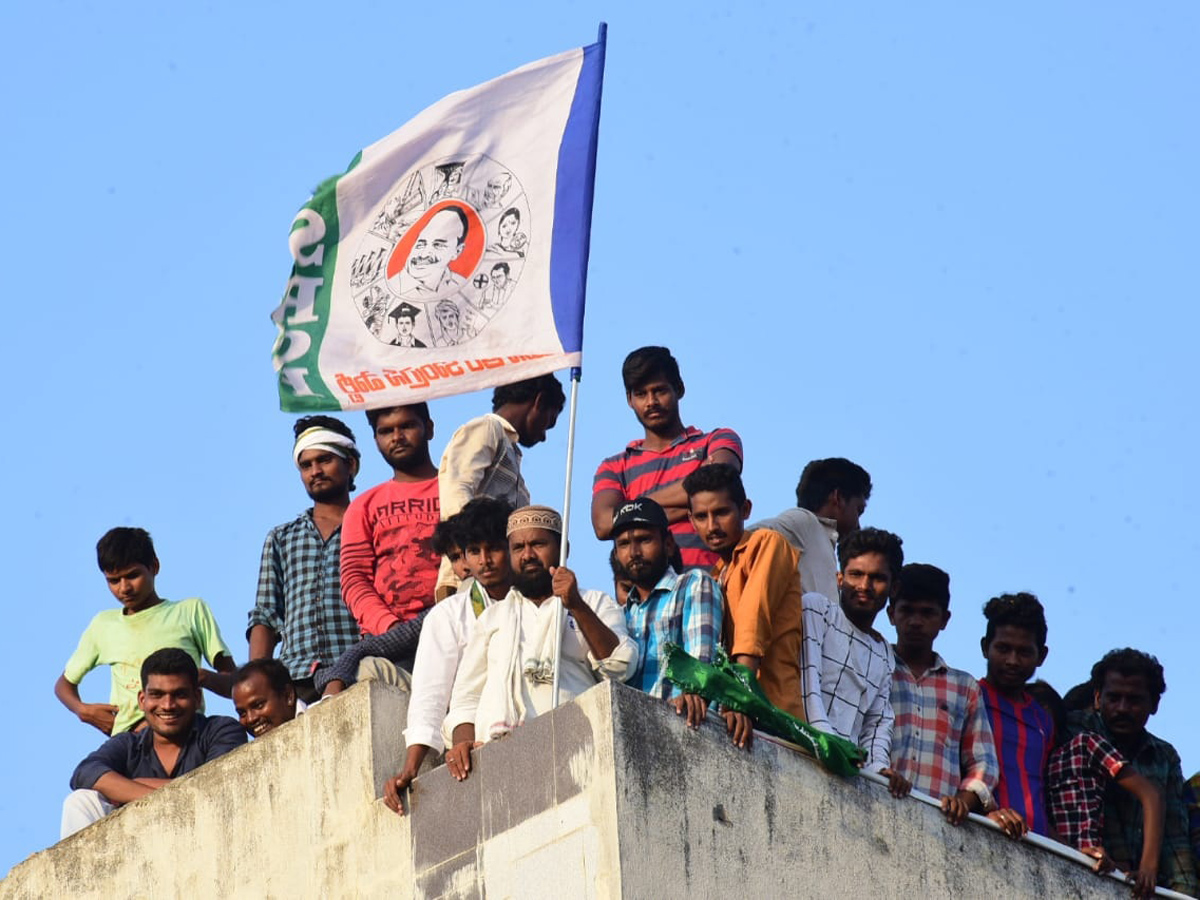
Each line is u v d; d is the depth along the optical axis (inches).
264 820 1427.2
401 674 1485.0
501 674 1322.6
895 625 1525.6
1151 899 1499.8
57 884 1540.4
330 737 1403.8
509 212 1534.2
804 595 1456.7
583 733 1248.8
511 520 1376.7
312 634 1662.2
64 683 1724.9
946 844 1398.9
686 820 1249.4
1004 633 1545.3
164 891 1472.7
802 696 1412.4
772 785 1305.4
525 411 1625.2
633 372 1678.2
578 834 1232.2
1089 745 1521.9
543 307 1499.8
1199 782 1588.3
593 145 1529.3
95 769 1555.1
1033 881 1438.2
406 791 1336.1
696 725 1279.5
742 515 1433.3
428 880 1306.6
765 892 1270.9
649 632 1365.7
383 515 1605.6
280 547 1704.0
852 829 1341.0
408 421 1620.3
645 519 1382.9
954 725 1489.9
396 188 1562.5
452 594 1489.9
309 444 1712.6
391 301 1541.6
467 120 1560.0
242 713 1533.0
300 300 1552.7
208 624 1726.1
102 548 1721.2
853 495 1660.9
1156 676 1569.9
